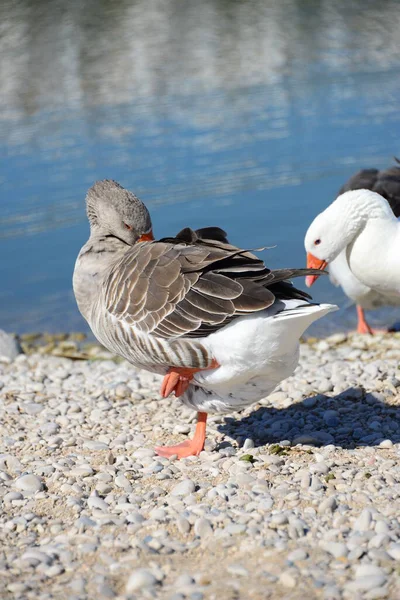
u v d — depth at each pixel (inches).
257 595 215.5
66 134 976.3
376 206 380.8
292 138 930.1
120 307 313.0
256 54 1298.0
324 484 286.7
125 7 1603.1
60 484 305.9
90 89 1152.8
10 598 222.4
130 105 1073.5
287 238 701.9
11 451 347.3
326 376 426.9
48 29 1465.3
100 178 840.3
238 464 309.6
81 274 350.6
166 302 300.4
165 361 308.5
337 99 1066.1
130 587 223.9
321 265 392.5
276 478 295.1
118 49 1346.0
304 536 247.4
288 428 359.6
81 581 229.1
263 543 243.4
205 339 296.4
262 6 1606.8
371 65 1208.8
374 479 290.2
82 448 346.6
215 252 304.7
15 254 716.0
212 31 1446.9
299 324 286.5
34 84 1185.4
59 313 642.8
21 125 1020.5
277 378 306.5
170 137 952.3
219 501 276.5
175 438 357.4
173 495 286.4
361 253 387.2
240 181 818.8
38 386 451.8
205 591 218.4
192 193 802.8
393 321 591.5
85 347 589.0
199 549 244.7
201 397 320.8
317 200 772.6
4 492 298.2
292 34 1407.5
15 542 260.5
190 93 1117.7
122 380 452.4
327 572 224.8
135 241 362.0
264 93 1106.1
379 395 386.9
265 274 292.4
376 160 856.9
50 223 761.0
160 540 251.0
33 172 864.3
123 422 382.9
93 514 275.6
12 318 635.5
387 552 232.5
